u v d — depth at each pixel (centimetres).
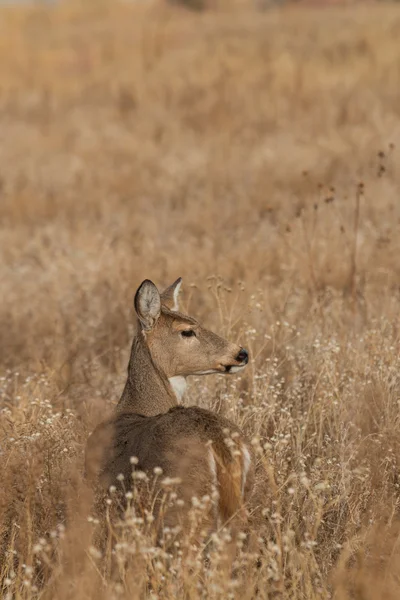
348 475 1316
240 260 2345
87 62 6738
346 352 1702
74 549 1062
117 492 1143
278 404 1496
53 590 1053
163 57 6319
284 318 1858
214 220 3023
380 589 1013
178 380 1361
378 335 1716
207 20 7912
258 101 4888
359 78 5116
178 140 4406
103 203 3400
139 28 7662
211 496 1070
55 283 2416
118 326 2009
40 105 5388
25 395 1579
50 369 1766
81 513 1112
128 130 4672
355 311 1981
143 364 1338
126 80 5834
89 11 8875
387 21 6369
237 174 3688
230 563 1038
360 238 2539
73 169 3994
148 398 1334
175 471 1084
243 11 8944
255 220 2939
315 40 6200
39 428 1384
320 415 1459
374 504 1229
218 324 1839
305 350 1716
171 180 3709
